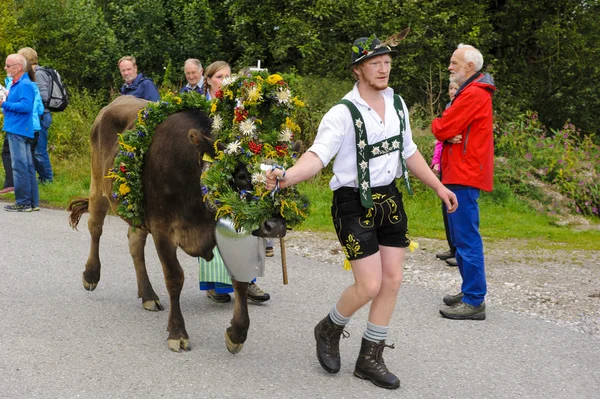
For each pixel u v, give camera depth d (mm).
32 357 4445
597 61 17812
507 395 4086
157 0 18734
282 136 4039
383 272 4102
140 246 5469
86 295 5809
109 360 4441
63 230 8297
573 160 12266
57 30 19000
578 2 17812
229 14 17469
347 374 4328
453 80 5637
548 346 4891
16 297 5672
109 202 5398
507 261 7523
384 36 15234
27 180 9383
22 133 9266
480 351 4770
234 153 3949
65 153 13016
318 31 15555
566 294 6207
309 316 5430
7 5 18594
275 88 4047
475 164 5371
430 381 4258
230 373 4289
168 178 4473
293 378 4242
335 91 13234
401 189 10977
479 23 16391
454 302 5754
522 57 18312
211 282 5582
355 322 5316
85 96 14797
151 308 5457
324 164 3875
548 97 18250
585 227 10578
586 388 4207
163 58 18578
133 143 4633
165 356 4539
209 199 4008
